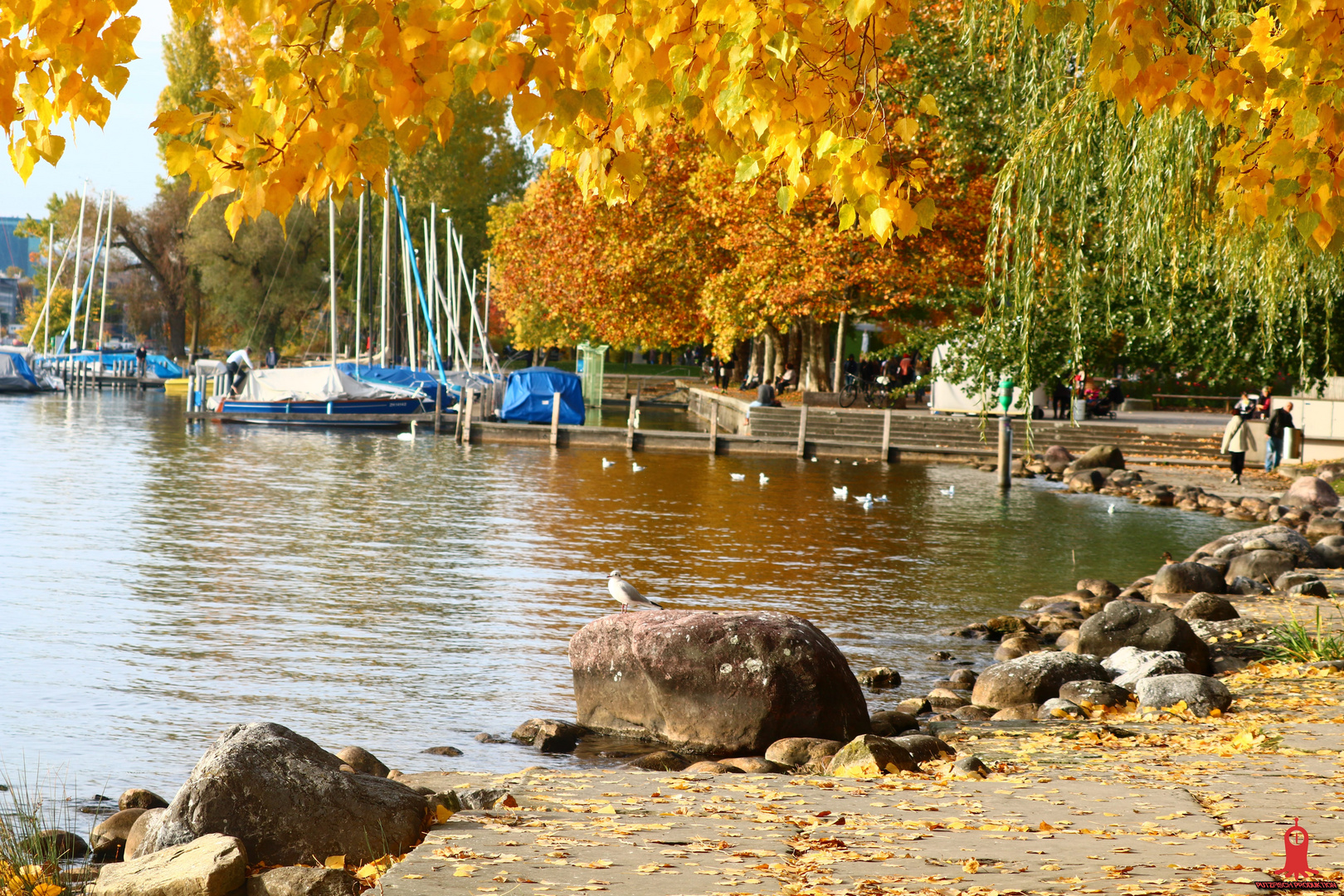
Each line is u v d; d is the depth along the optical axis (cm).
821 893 446
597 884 462
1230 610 1441
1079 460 3869
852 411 4703
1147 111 489
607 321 5422
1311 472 3494
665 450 4647
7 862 607
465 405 4891
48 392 7869
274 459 3859
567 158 448
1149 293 1767
